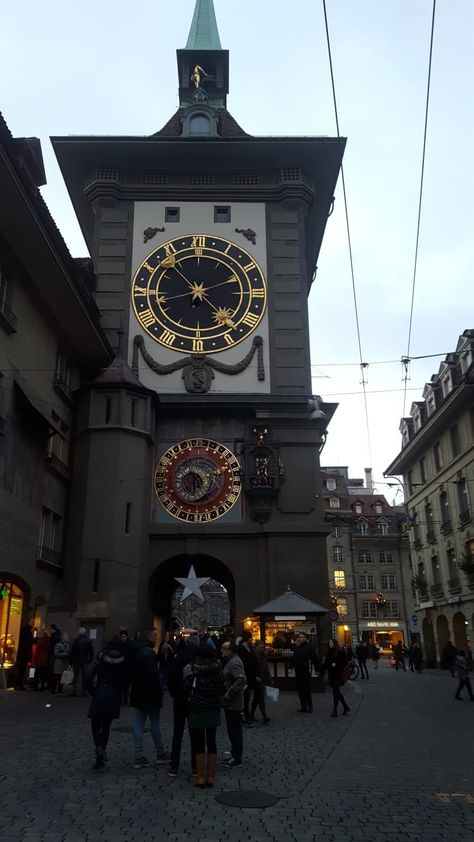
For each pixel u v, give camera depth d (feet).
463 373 131.44
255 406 85.10
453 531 133.59
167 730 40.37
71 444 78.28
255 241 94.53
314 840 19.54
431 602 145.28
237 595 78.59
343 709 53.62
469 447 124.67
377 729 42.98
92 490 74.54
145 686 29.86
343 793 25.34
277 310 91.20
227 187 96.73
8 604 60.49
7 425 59.77
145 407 80.94
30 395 66.69
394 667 163.12
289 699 62.28
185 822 21.07
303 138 95.20
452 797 24.85
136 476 77.15
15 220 59.00
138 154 96.07
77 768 28.58
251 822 21.22
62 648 57.88
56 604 69.77
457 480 130.93
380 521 237.04
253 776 28.07
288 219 95.66
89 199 96.43
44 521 70.44
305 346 89.45
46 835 19.36
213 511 81.92
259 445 82.94
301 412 85.46
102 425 77.41
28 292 67.21
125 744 35.01
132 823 20.79
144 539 77.30
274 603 68.95
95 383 79.05
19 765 28.86
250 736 39.22
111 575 71.41
